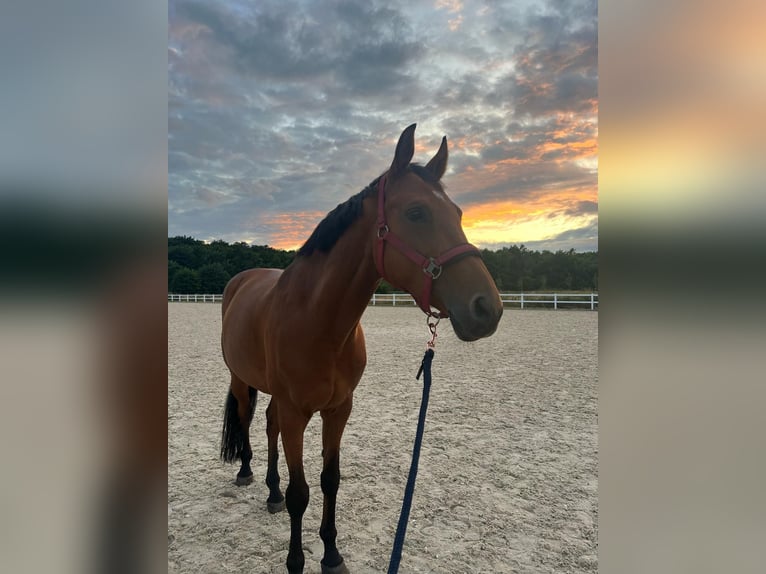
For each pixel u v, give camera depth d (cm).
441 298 183
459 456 388
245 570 239
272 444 312
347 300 214
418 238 188
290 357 221
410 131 201
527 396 581
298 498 225
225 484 344
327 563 234
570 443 418
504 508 300
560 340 1056
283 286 241
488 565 240
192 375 744
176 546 261
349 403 242
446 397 577
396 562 168
